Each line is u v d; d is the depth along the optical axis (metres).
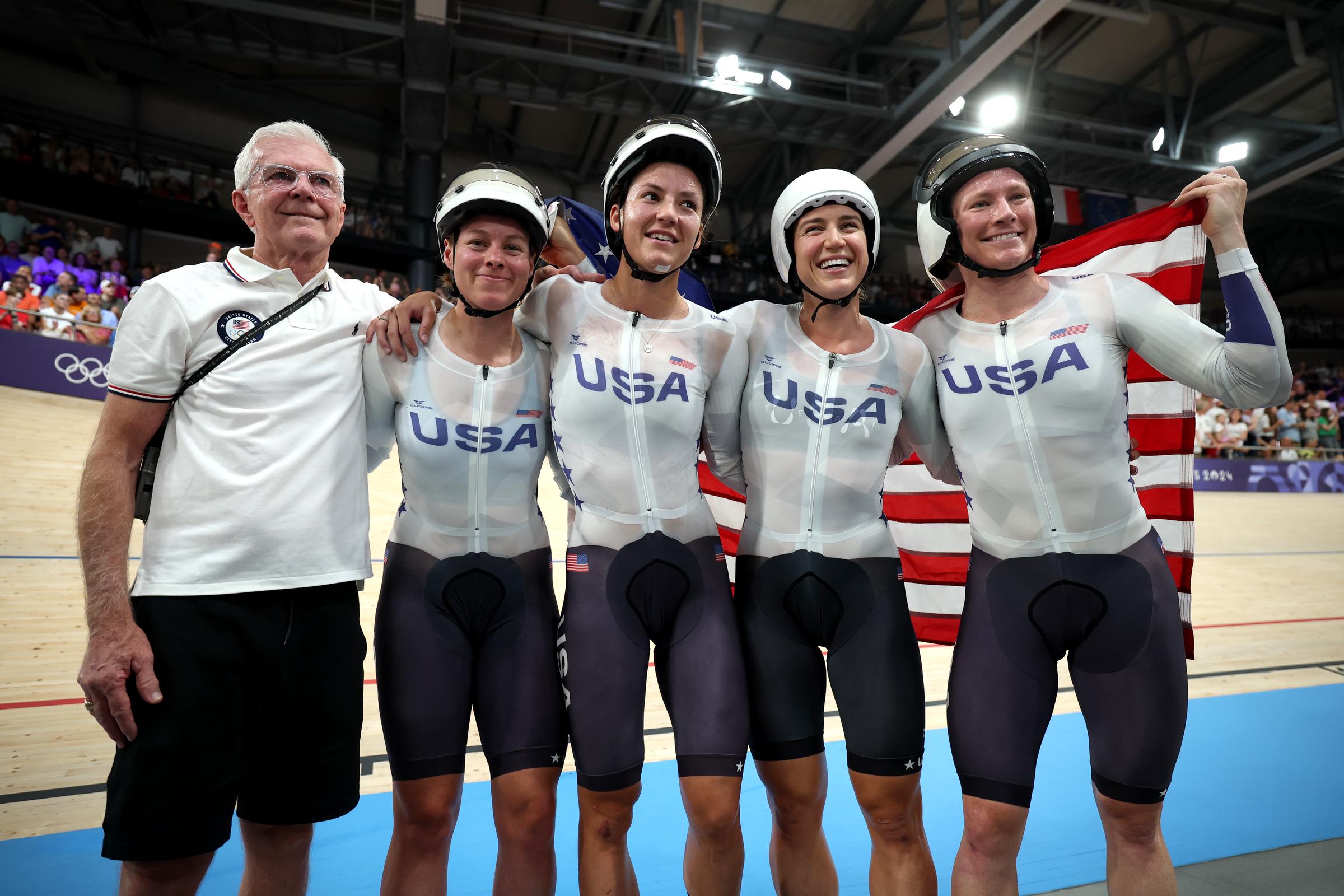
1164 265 2.23
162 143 13.05
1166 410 2.28
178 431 1.54
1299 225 19.31
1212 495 10.97
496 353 1.81
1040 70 12.97
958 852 1.70
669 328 1.84
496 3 11.54
